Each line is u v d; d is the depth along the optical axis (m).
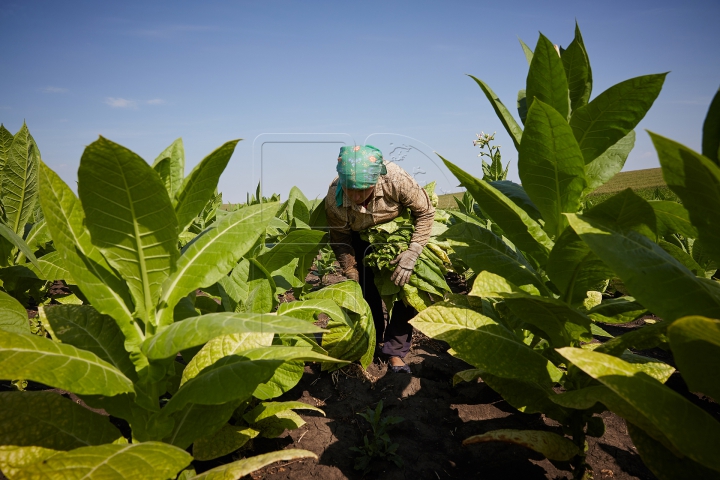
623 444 2.68
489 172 5.39
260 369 1.77
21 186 3.52
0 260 3.31
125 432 2.78
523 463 2.53
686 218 2.16
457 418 3.03
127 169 1.54
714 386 1.49
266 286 2.67
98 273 1.81
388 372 3.68
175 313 2.11
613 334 4.77
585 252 2.04
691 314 1.46
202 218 6.20
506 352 2.12
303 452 1.56
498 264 2.44
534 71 2.27
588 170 2.45
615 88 2.00
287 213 5.04
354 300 3.12
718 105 1.58
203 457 2.15
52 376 1.39
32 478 1.25
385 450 2.60
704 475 1.65
